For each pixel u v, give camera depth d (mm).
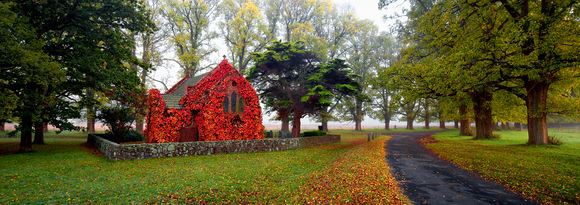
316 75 28906
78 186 9961
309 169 13797
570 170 11742
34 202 8141
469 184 10203
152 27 21469
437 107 57156
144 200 8609
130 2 19891
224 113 24766
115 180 10977
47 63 14797
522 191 9180
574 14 15938
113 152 15484
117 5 18922
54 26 18797
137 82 21391
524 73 15555
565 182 9922
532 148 18953
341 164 13625
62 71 15547
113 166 13836
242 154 19547
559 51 14898
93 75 19094
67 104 19422
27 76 14281
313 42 46406
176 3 42531
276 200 8680
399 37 33188
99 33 19125
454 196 8664
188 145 18062
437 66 17000
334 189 9148
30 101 16422
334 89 30172
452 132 49375
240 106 25859
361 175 10680
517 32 14336
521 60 14773
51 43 19141
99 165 14039
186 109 23406
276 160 17016
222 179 11453
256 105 26500
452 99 29703
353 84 29859
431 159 16344
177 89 31781
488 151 18484
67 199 8508
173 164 14734
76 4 18047
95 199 8570
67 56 19188
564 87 22750
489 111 29859
